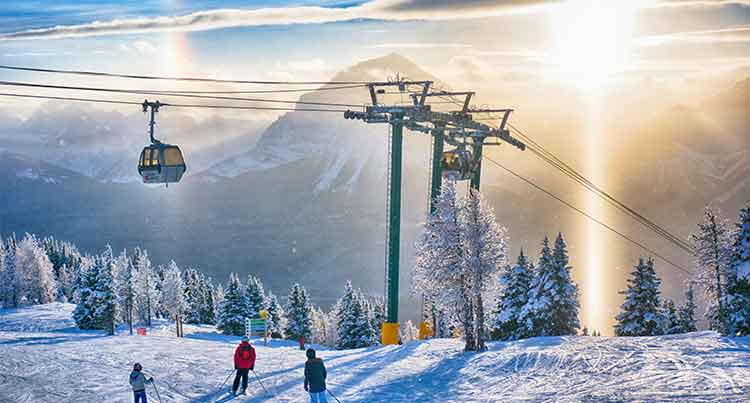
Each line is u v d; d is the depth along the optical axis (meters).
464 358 37.47
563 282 64.62
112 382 31.86
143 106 35.28
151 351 45.31
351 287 98.88
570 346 37.00
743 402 21.97
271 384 31.34
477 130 61.22
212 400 27.84
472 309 41.09
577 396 25.41
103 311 103.44
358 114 52.25
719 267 46.44
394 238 51.97
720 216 46.97
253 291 124.00
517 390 28.28
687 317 78.69
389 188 52.28
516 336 65.25
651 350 33.81
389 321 52.09
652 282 64.69
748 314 44.72
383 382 31.95
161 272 169.88
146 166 35.09
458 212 41.44
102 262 105.56
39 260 150.38
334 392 29.81
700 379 26.11
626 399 23.88
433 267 41.06
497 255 40.75
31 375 33.78
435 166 57.31
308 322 121.31
